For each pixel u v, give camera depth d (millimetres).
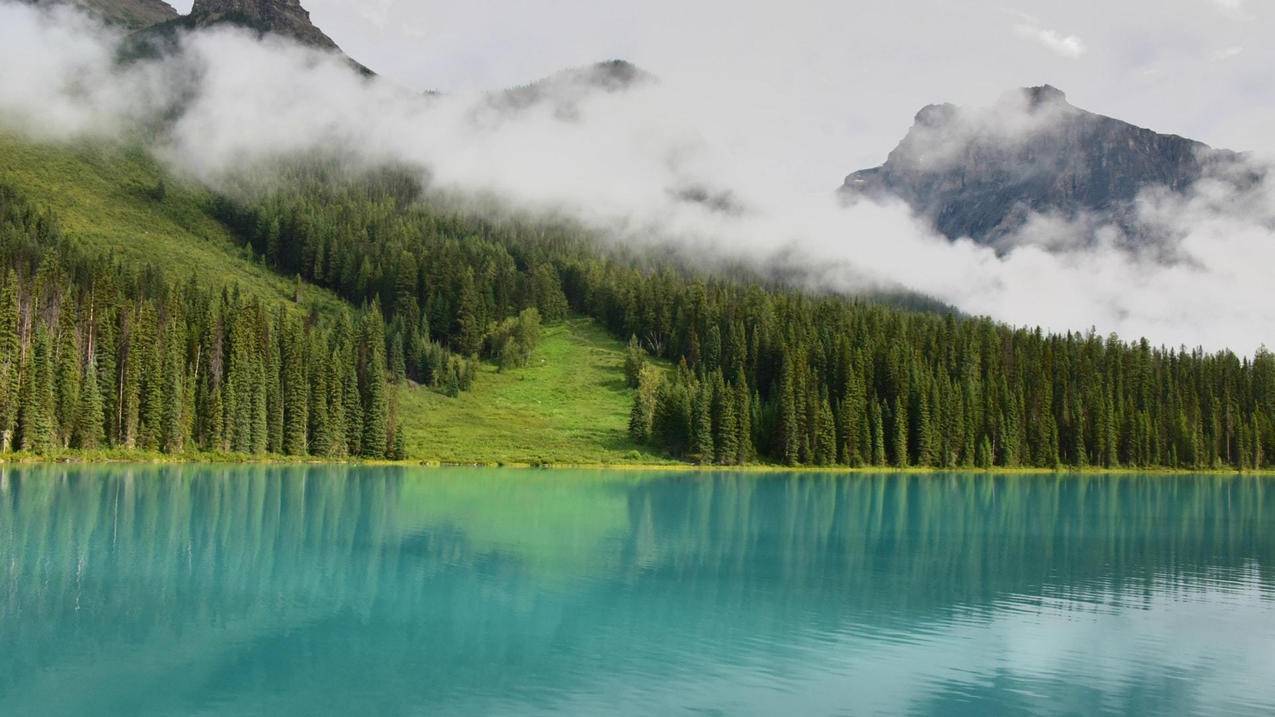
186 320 172625
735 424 187875
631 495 122375
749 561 72812
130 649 44656
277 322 182625
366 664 43375
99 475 120750
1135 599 61344
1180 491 153625
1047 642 50031
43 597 53906
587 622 51938
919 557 76688
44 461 134125
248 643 46219
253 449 159375
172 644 45656
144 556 66938
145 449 149375
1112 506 123812
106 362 149250
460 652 45562
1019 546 84250
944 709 39219
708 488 137375
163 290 193625
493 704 38375
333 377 170875
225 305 192625
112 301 165500
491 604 55500
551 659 44719
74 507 89438
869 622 53500
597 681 41594
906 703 39812
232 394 157125
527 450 183500
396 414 176125
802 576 67000
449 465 167875
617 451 187125
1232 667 45969
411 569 65250
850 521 100125
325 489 116062
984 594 62188
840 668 44406
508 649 46188
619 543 79750
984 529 95812
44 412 137125
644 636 49219
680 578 65125
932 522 100875
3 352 135125
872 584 64688
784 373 198500
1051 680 43500
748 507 111938
